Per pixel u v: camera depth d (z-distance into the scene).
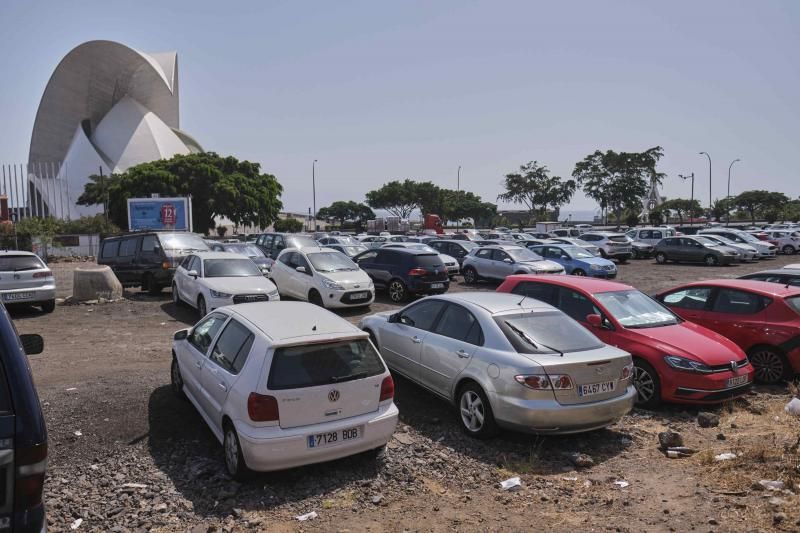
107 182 66.31
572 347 5.93
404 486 4.94
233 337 5.45
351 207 99.88
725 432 6.29
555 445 5.93
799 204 78.00
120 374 8.12
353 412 5.00
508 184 75.81
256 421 4.61
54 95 83.25
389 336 7.59
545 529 4.14
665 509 4.41
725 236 33.84
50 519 4.30
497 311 6.32
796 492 4.57
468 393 6.10
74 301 15.18
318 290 13.97
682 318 8.57
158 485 4.88
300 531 4.13
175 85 96.31
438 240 25.64
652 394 7.05
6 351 2.88
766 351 8.23
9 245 33.78
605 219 72.81
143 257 16.92
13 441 2.76
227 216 57.56
